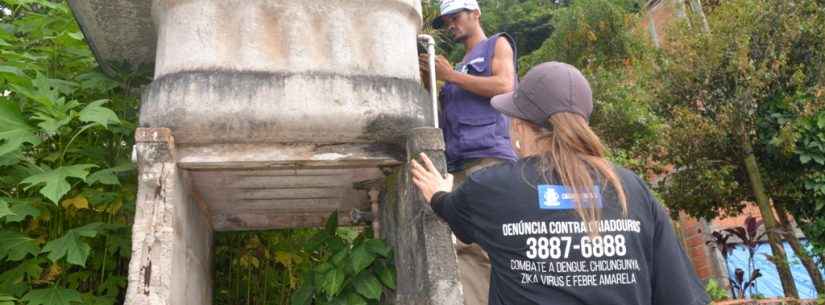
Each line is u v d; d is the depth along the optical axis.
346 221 3.85
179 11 2.64
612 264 1.71
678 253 1.84
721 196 7.12
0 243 3.06
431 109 2.89
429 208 2.56
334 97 2.62
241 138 2.62
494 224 1.80
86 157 3.58
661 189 7.30
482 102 3.16
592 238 1.71
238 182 3.22
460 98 3.24
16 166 3.30
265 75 2.60
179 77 2.55
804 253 6.57
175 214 2.60
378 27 2.76
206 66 2.57
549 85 1.88
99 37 3.47
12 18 4.41
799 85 6.52
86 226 3.15
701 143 6.88
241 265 4.36
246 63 2.60
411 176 2.67
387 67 2.74
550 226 1.73
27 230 3.43
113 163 3.54
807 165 6.64
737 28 6.56
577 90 1.88
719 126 6.63
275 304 4.46
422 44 3.08
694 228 9.66
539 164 1.83
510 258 1.75
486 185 1.84
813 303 5.45
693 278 1.86
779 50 6.63
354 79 2.67
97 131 3.62
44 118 2.95
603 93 7.83
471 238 1.93
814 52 6.72
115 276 3.51
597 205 1.75
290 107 2.58
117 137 3.62
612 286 1.70
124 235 3.41
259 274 4.47
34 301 2.98
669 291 1.80
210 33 2.61
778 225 6.73
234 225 3.88
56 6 3.93
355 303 2.92
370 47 2.74
